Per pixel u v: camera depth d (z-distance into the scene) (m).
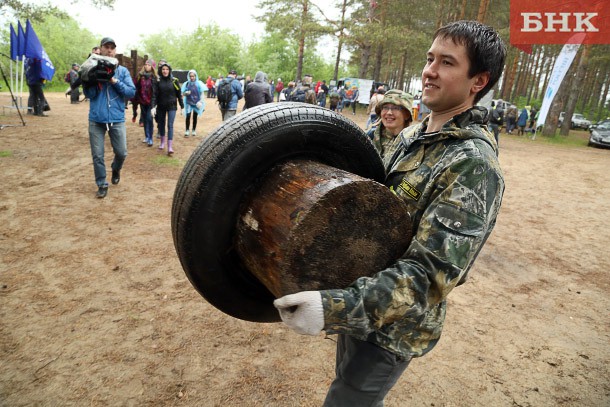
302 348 2.86
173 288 3.49
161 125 8.52
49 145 8.45
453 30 1.34
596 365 2.98
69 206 5.20
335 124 1.43
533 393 2.64
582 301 3.96
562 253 5.22
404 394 2.53
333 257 1.18
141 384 2.42
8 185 5.86
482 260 4.77
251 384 2.48
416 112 18.33
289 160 1.38
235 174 1.29
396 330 1.36
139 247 4.20
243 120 1.33
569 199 8.17
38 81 12.32
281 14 24.58
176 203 1.34
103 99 5.29
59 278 3.50
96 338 2.79
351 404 1.46
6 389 2.31
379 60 30.09
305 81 11.87
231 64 56.75
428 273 1.12
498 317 3.54
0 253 3.85
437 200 1.22
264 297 1.60
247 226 1.30
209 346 2.79
